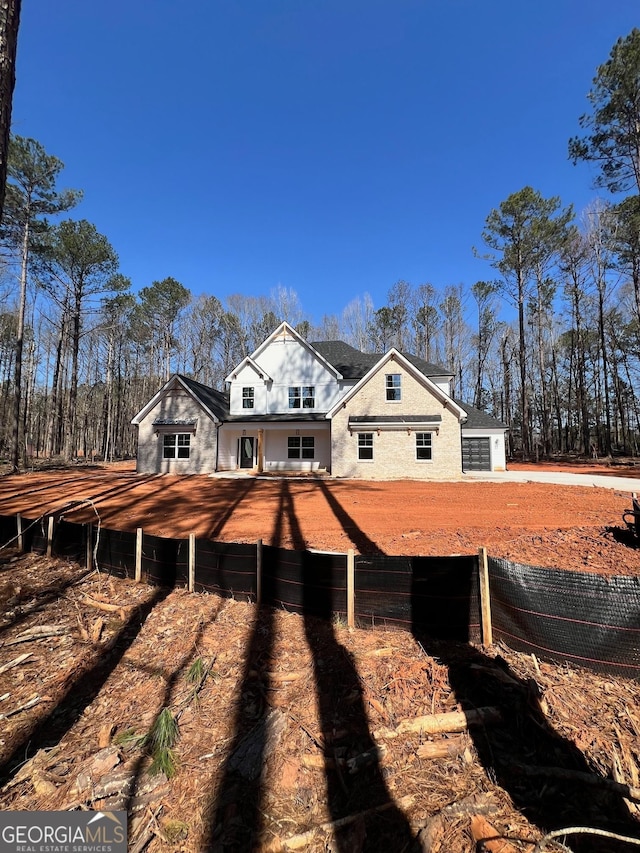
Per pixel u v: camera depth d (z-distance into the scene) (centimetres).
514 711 344
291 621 527
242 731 351
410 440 2059
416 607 486
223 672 434
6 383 3809
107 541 749
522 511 1125
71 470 2498
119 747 343
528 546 757
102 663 468
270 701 382
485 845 242
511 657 422
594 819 258
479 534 865
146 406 2411
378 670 411
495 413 5003
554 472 2305
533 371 4625
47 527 848
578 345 3628
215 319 4531
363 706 364
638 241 2455
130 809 288
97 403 5094
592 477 1983
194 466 2348
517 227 3056
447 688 381
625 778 280
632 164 2050
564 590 411
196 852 255
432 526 955
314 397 2495
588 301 3575
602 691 366
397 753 314
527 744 319
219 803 285
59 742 354
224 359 4553
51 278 2748
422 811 267
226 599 604
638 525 743
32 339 3844
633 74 1802
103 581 706
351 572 512
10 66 329
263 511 1184
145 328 4038
